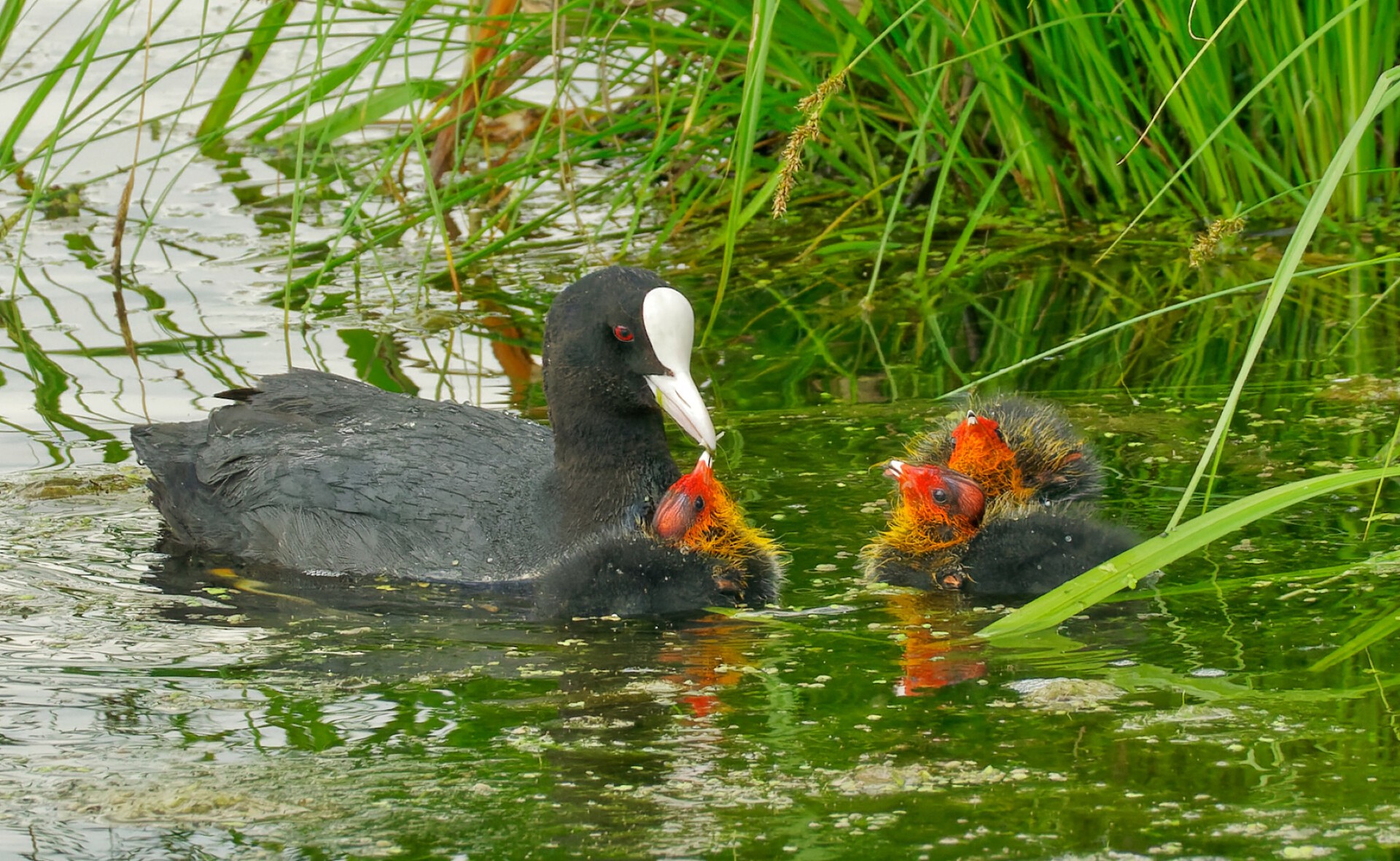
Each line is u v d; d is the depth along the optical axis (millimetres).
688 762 6988
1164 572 9234
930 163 18141
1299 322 13906
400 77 19797
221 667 8328
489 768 6980
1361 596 8695
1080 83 16031
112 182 19203
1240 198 16672
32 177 19203
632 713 7578
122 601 9430
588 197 18391
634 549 9398
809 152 18844
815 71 16828
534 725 7457
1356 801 6391
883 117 17953
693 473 9516
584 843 6289
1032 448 10906
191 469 10758
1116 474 10781
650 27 15156
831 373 13242
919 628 8742
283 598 9523
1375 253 15391
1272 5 15156
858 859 6082
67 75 21453
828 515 10492
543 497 10109
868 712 7492
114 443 11828
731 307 15156
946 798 6551
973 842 6180
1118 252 16094
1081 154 16891
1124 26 15992
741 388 12953
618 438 10125
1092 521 9641
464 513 10047
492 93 16875
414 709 7695
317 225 17812
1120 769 6746
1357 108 15477
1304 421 11531
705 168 18469
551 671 8203
